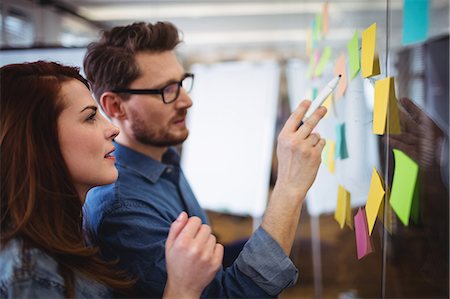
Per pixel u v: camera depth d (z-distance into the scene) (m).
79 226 0.73
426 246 1.23
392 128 0.72
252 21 2.62
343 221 0.96
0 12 1.83
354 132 0.96
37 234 0.63
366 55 0.76
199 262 0.67
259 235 0.80
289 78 2.66
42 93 0.66
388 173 0.80
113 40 1.10
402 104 0.97
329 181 1.58
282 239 0.79
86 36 2.35
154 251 0.87
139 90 1.07
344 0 1.15
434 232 1.18
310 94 1.52
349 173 0.99
